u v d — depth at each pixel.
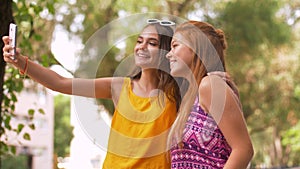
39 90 10.25
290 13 15.02
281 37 14.36
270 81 15.30
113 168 3.17
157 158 3.14
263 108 16.08
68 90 3.31
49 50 9.80
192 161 2.91
